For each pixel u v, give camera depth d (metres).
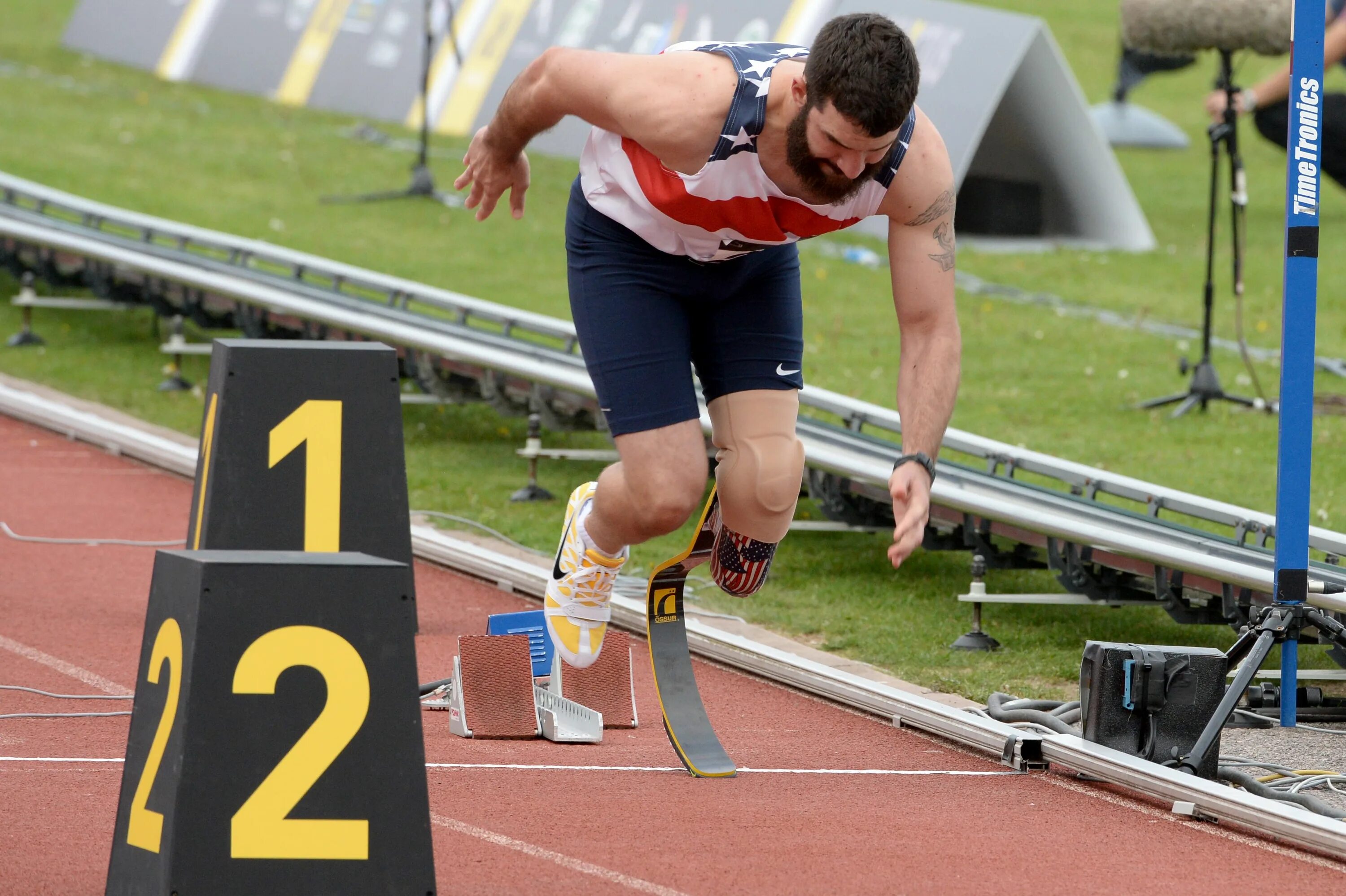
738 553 17.55
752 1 67.31
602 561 17.67
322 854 11.73
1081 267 63.91
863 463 28.05
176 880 11.45
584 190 16.08
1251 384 46.72
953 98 61.31
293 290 45.56
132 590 25.94
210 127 77.25
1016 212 70.19
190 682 11.56
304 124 79.38
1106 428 40.78
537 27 75.94
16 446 37.34
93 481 34.28
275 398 20.14
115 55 91.56
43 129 73.56
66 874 13.90
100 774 17.00
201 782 11.55
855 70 13.39
